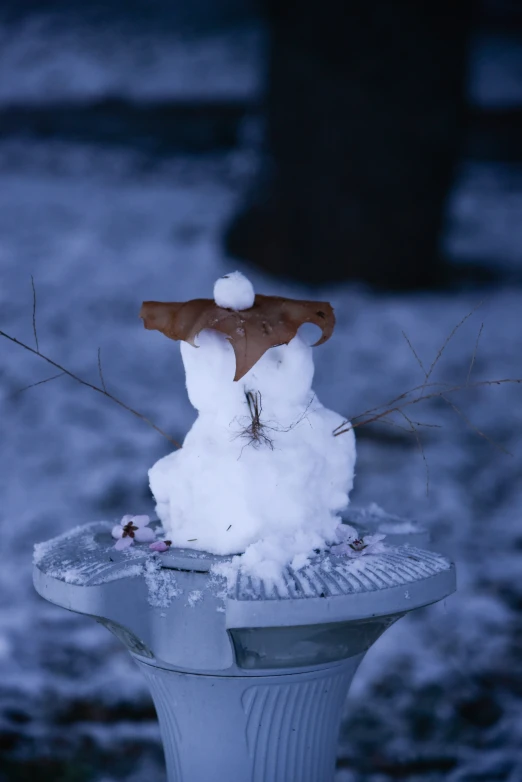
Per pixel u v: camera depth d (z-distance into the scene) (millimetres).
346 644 1889
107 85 16906
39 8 18609
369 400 7770
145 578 1838
